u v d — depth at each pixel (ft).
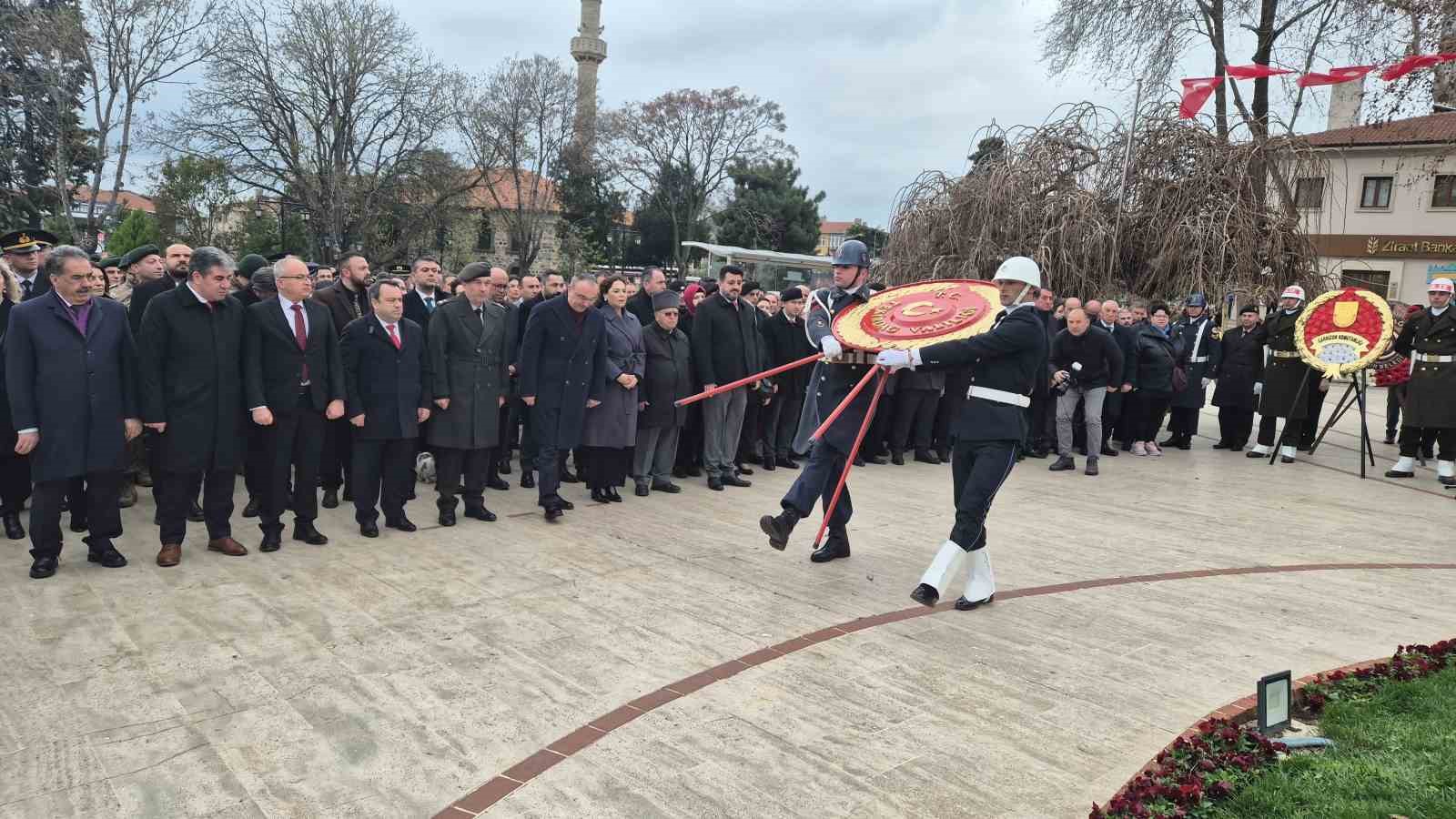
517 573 18.29
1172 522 25.25
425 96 108.78
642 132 157.99
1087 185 47.78
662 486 26.96
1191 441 43.29
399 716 12.01
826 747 11.43
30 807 9.69
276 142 101.71
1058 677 13.79
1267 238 47.26
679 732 11.76
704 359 27.04
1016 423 16.72
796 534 22.33
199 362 18.04
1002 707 12.70
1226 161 46.93
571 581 17.89
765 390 28.71
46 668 13.19
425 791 10.25
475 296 22.30
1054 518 25.44
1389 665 13.60
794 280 96.27
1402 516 26.73
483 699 12.58
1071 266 44.88
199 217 98.22
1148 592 18.28
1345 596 18.24
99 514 17.71
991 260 46.78
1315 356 34.47
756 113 159.53
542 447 22.94
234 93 98.22
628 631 15.29
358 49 101.45
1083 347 32.55
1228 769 10.50
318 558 19.06
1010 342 16.21
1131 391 38.17
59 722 11.62
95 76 89.40
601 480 25.09
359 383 20.56
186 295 17.99
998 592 18.17
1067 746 11.58
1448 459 31.89
